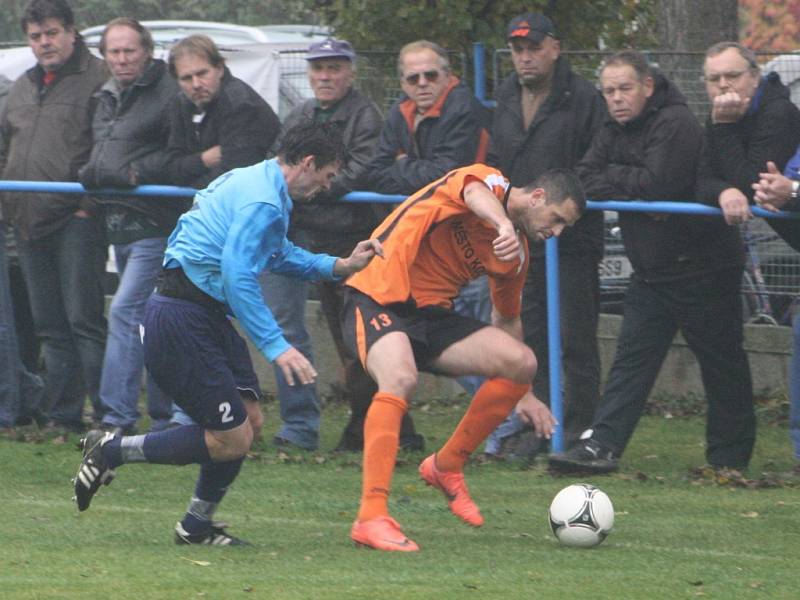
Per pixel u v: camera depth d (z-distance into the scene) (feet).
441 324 75.61
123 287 104.32
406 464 99.09
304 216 101.91
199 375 68.44
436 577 62.69
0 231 109.81
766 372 124.57
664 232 93.30
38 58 107.86
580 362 100.68
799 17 244.22
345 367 104.78
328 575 62.95
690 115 93.86
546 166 99.40
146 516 80.59
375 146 101.24
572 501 71.41
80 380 111.86
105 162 102.47
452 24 131.13
